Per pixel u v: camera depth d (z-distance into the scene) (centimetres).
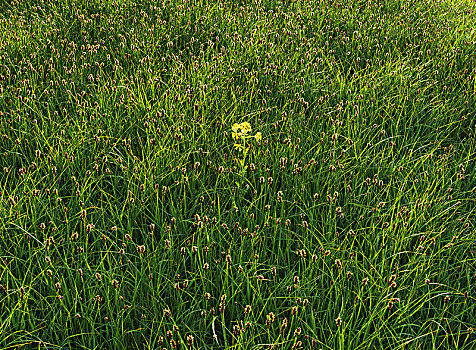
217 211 402
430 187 422
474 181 436
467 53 672
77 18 750
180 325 313
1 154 451
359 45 683
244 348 290
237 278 330
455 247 363
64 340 298
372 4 841
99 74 591
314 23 775
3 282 333
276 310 316
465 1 894
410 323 317
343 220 397
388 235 360
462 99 557
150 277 319
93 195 415
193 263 350
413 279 336
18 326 313
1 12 803
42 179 417
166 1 816
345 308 317
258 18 771
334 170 424
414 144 464
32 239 369
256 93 552
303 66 623
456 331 319
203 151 463
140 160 456
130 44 682
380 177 443
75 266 352
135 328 321
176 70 595
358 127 500
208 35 727
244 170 410
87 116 514
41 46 666
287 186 420
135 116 510
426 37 718
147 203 409
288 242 358
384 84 582
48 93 530
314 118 532
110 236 382
